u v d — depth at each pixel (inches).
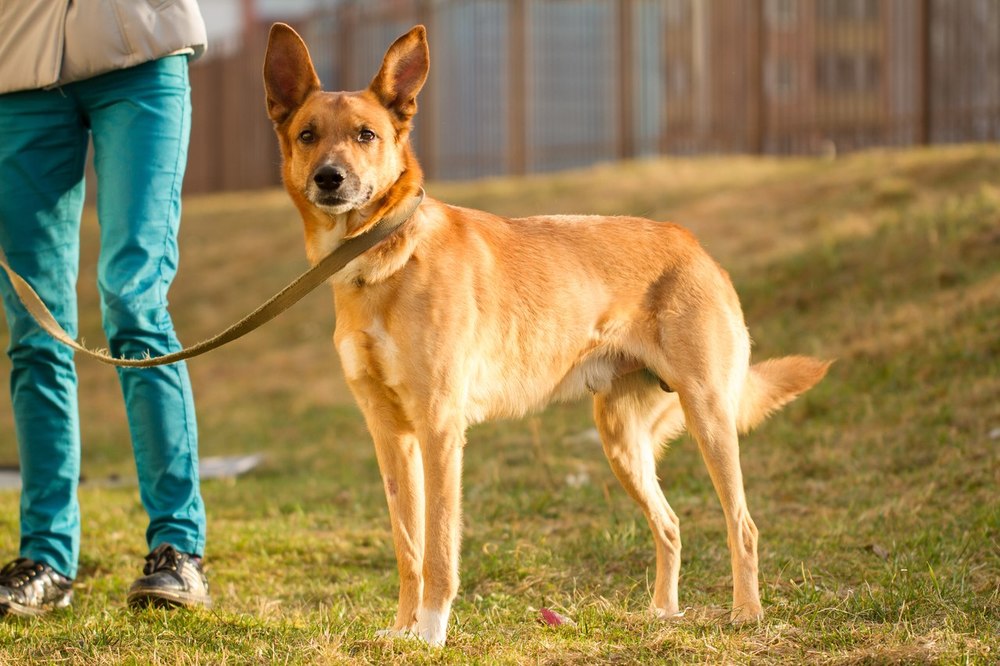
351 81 900.6
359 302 168.4
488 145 788.0
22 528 189.9
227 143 1055.6
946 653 142.0
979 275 357.1
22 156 184.9
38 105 184.5
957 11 545.6
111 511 272.1
